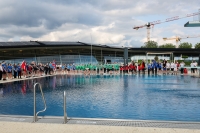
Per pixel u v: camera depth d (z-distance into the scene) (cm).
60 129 566
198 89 1559
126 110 896
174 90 1512
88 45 5316
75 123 616
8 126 594
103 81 2219
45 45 4622
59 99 1163
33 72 3147
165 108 934
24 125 602
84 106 977
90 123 615
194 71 3572
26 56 4609
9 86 1766
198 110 897
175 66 3319
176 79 2444
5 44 4172
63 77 2848
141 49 6181
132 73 3428
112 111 880
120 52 6769
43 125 600
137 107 952
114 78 2616
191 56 6712
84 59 5666
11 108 945
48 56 5022
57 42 5150
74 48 5356
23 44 4391
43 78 2677
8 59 4281
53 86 1778
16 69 2541
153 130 552
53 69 3703
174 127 575
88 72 3481
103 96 1252
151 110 896
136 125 595
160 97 1214
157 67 3328
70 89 1578
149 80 2312
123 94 1325
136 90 1510
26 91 1477
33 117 644
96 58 6012
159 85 1816
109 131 548
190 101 1098
